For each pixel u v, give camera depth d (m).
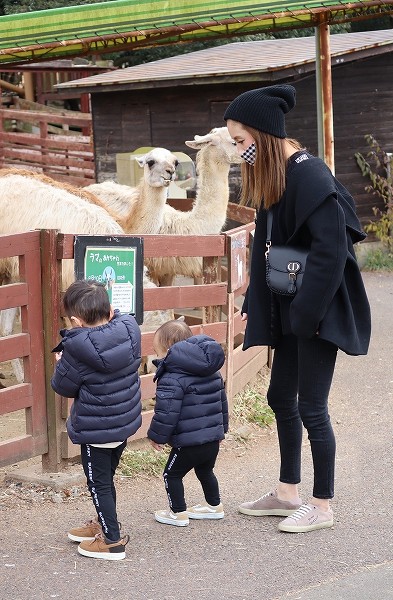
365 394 7.74
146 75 14.38
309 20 9.56
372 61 14.40
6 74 25.55
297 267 4.28
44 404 5.33
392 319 10.75
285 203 4.32
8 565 4.12
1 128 20.20
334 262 4.15
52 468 5.39
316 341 4.34
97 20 7.94
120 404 4.16
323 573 4.03
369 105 14.46
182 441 4.48
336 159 14.29
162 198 8.62
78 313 4.12
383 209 14.79
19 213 7.51
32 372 5.25
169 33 8.74
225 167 8.88
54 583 3.92
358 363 8.80
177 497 4.65
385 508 4.96
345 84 14.22
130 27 7.97
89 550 4.21
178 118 14.57
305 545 4.38
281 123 4.29
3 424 6.79
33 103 22.55
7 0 22.23
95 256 5.38
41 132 19.23
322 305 4.18
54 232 5.20
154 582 3.93
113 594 3.80
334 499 5.12
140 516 4.85
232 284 6.60
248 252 7.74
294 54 14.16
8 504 4.98
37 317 5.23
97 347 4.05
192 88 14.29
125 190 10.01
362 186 14.58
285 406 4.67
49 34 7.99
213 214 8.91
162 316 7.10
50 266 5.21
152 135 15.05
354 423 6.91
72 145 18.58
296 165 4.29
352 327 4.30
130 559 4.21
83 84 15.01
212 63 14.76
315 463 4.54
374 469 5.73
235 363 7.00
